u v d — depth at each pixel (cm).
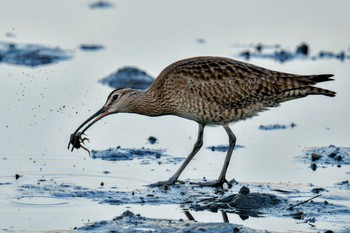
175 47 2412
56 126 1728
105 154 1559
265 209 1270
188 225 1170
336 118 1841
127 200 1312
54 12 2778
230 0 2988
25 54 2256
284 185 1395
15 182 1382
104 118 1827
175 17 2777
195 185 1403
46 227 1170
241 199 1284
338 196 1331
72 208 1265
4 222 1190
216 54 2339
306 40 2514
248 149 1630
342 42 2491
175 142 1670
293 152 1602
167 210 1270
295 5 2909
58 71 2128
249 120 1838
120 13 2811
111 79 2045
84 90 1975
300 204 1286
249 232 1144
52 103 1870
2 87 1970
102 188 1367
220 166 1523
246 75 1518
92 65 2194
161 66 2198
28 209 1253
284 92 1520
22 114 1789
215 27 2659
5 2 2845
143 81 2044
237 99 1515
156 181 1417
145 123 1803
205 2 2961
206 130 1773
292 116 1866
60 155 1548
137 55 2309
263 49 2420
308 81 1523
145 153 1584
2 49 2297
